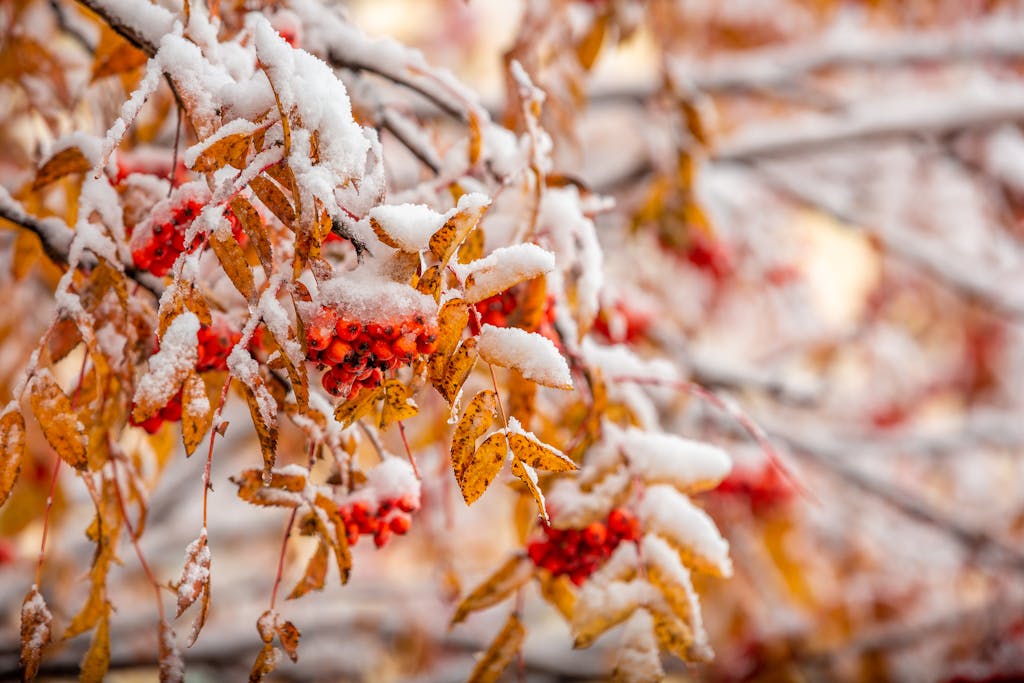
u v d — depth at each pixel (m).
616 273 1.88
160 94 1.19
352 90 1.11
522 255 0.94
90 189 1.01
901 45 2.21
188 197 0.98
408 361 0.93
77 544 2.04
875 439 2.21
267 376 1.01
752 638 2.30
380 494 1.03
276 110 0.93
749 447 1.81
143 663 1.86
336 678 2.24
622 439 1.09
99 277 1.00
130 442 1.15
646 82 1.89
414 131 1.12
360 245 0.92
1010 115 2.12
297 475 1.00
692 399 1.78
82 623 1.04
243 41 1.06
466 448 0.94
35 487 1.37
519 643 1.10
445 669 2.24
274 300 0.92
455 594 1.39
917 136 2.25
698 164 1.52
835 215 2.26
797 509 1.96
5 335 1.27
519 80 1.08
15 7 1.20
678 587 1.06
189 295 0.94
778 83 2.13
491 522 2.24
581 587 1.09
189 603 0.93
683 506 1.08
